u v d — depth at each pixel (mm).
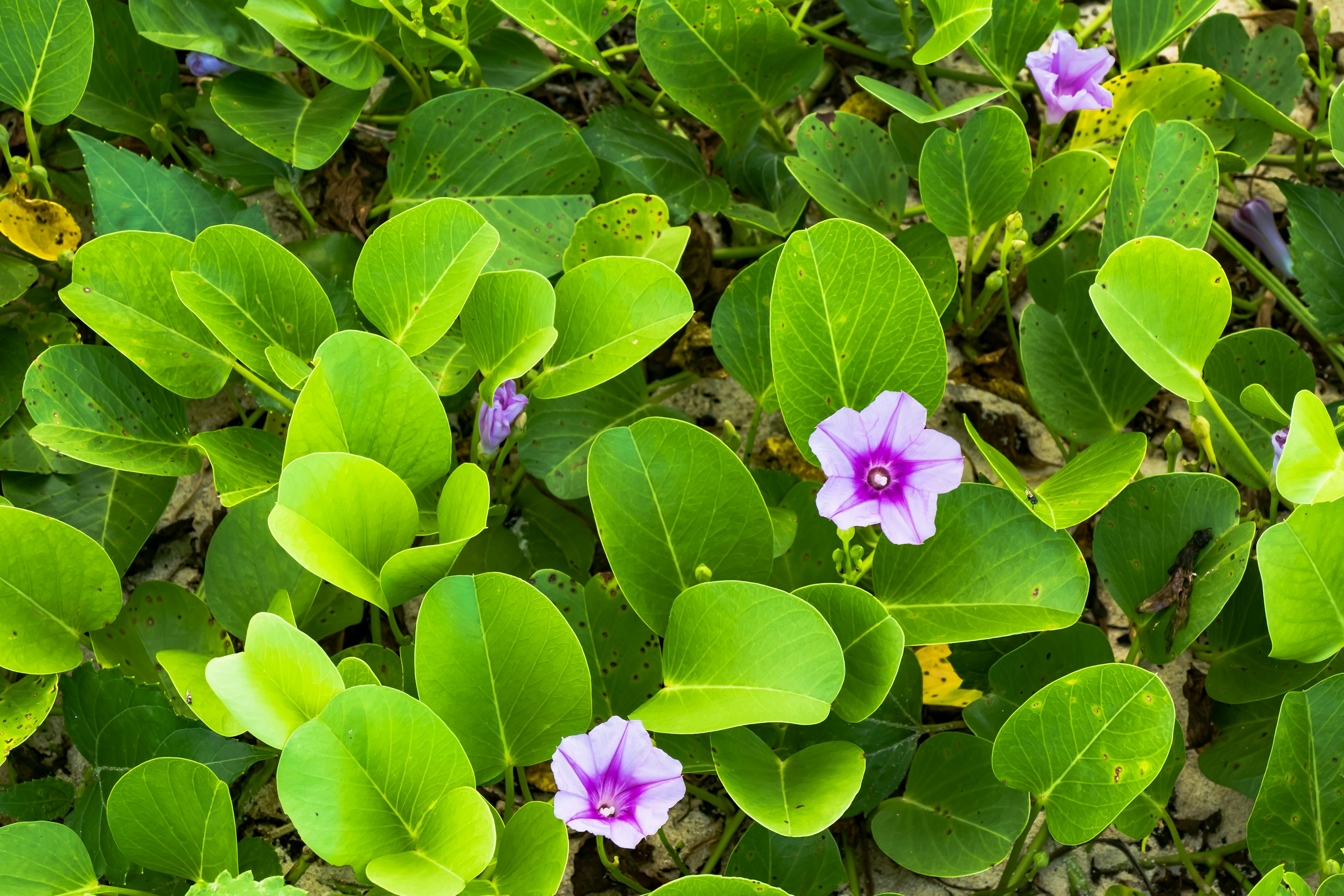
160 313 634
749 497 616
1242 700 665
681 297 635
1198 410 706
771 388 684
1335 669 647
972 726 651
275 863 630
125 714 616
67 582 609
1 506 591
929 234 718
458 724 585
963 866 612
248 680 543
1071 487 618
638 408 707
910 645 622
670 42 715
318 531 580
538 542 706
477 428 663
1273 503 688
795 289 615
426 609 574
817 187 721
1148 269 625
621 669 636
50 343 692
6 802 635
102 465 624
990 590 611
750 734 615
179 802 571
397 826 558
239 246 631
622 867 672
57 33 674
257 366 636
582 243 684
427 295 636
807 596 604
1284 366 702
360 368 595
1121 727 583
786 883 624
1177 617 642
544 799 683
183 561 713
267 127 707
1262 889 577
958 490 621
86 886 587
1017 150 694
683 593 597
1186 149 690
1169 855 679
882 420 603
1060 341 710
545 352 616
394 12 703
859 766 587
